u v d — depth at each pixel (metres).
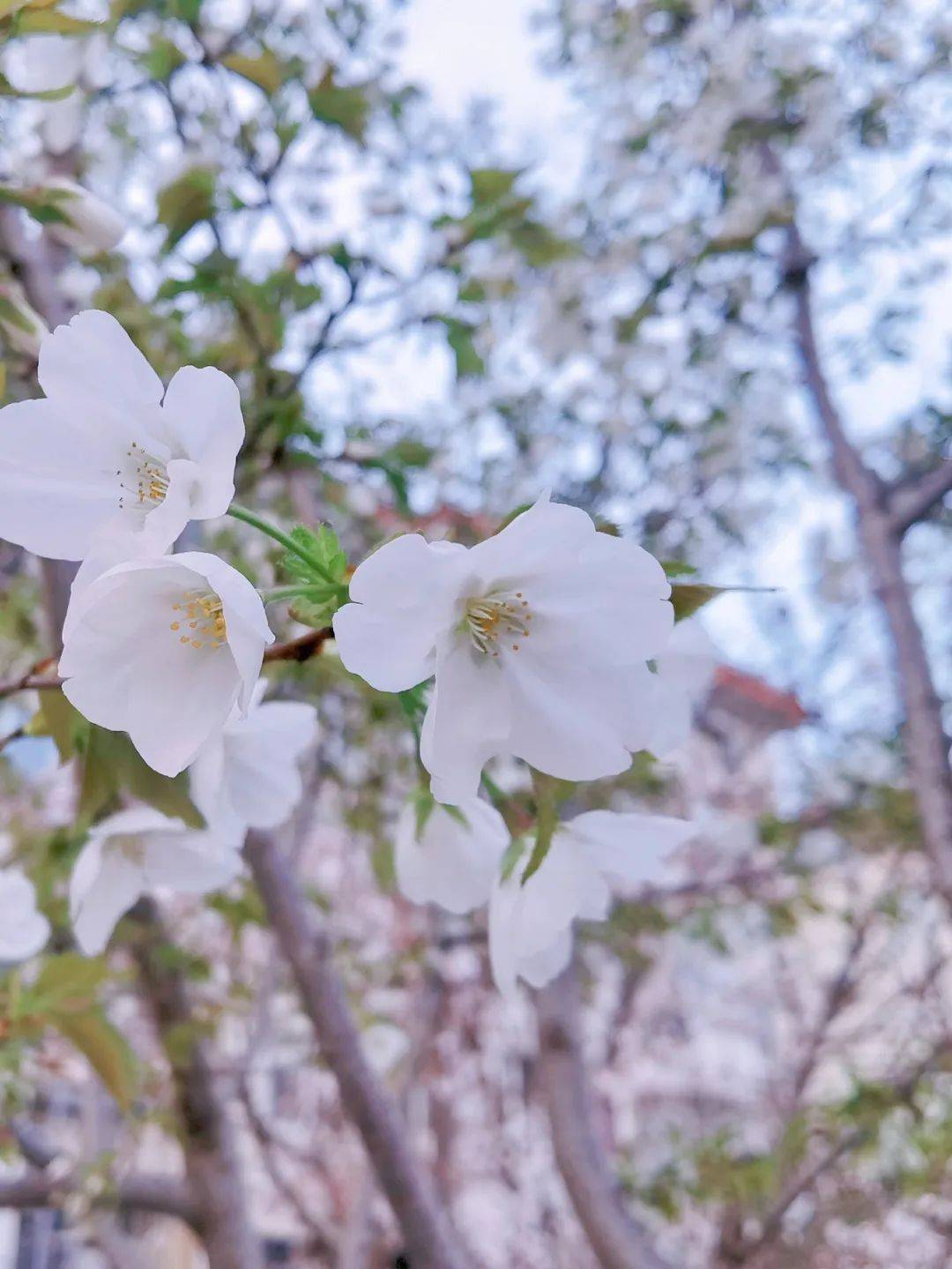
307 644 1.18
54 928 2.90
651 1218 7.25
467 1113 8.68
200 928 5.61
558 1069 3.81
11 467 1.09
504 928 1.30
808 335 5.44
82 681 1.04
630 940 6.53
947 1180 5.92
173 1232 8.45
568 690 1.06
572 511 1.00
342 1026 2.92
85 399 1.09
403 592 0.99
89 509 1.10
